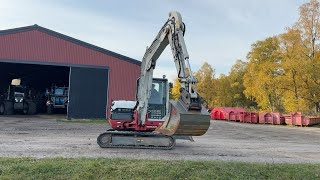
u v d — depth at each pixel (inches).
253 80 2086.6
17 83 1205.7
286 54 1675.7
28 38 1042.1
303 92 1579.7
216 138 702.5
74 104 1061.8
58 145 469.7
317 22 1643.7
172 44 397.1
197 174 295.0
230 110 1712.6
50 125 819.4
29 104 1230.3
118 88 1098.1
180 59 382.0
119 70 1104.8
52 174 275.0
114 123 486.6
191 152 454.6
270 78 1680.6
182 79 376.2
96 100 1079.6
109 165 305.0
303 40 1659.7
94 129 757.9
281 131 1040.2
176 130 376.8
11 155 370.3
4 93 1219.2
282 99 1815.9
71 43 1072.8
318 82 1553.9
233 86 2925.7
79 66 1074.7
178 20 389.7
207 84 2994.6
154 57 456.1
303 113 1590.8
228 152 481.1
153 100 501.4
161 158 386.9
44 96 1418.6
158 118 496.4
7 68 1393.9
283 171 325.4
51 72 1523.1
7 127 716.7
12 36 1030.4
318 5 1646.2
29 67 1333.7
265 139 736.3
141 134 454.6
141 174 285.7
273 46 2219.5
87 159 334.3
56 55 1058.7
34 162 309.3
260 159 429.7
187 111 369.1
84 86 1074.7
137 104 484.4
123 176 278.7
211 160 380.5
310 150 563.5
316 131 1085.8
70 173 278.7
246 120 1588.3
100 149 440.5
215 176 293.0
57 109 1445.6
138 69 1117.7
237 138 727.1
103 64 1095.0
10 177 261.9
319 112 1585.9
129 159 343.3
